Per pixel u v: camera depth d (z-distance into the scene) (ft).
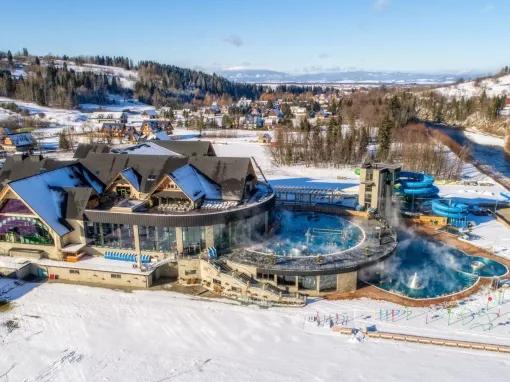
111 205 188.34
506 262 180.75
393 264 179.32
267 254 167.73
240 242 180.86
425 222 226.99
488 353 119.85
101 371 115.55
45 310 146.10
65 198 179.83
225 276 156.56
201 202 182.60
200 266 165.37
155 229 171.22
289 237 186.91
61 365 118.11
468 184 312.71
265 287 152.76
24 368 117.08
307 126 522.47
